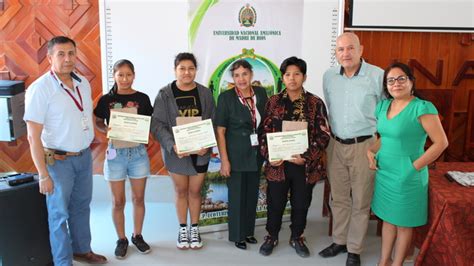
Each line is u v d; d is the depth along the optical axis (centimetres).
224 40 320
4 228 240
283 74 264
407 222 240
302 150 268
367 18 339
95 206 373
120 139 264
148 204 381
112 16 328
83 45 355
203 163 284
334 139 277
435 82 360
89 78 360
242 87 272
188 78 265
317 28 325
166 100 274
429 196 246
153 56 335
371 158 254
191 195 299
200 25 317
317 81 334
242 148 282
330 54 330
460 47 357
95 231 328
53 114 234
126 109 265
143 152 279
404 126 229
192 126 269
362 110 261
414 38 353
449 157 374
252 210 306
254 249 306
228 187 295
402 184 236
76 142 243
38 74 362
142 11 327
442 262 237
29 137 232
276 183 279
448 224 227
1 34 357
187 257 293
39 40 356
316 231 338
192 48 321
